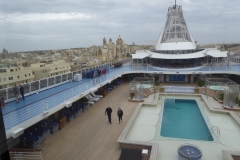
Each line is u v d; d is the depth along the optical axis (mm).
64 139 11672
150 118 15312
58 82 18328
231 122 14211
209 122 14297
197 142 11312
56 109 11422
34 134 11125
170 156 9867
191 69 27312
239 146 10742
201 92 21953
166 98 21234
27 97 13812
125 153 9000
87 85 17484
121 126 13508
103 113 16156
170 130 13562
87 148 10617
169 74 28562
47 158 9641
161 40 31391
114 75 23688
